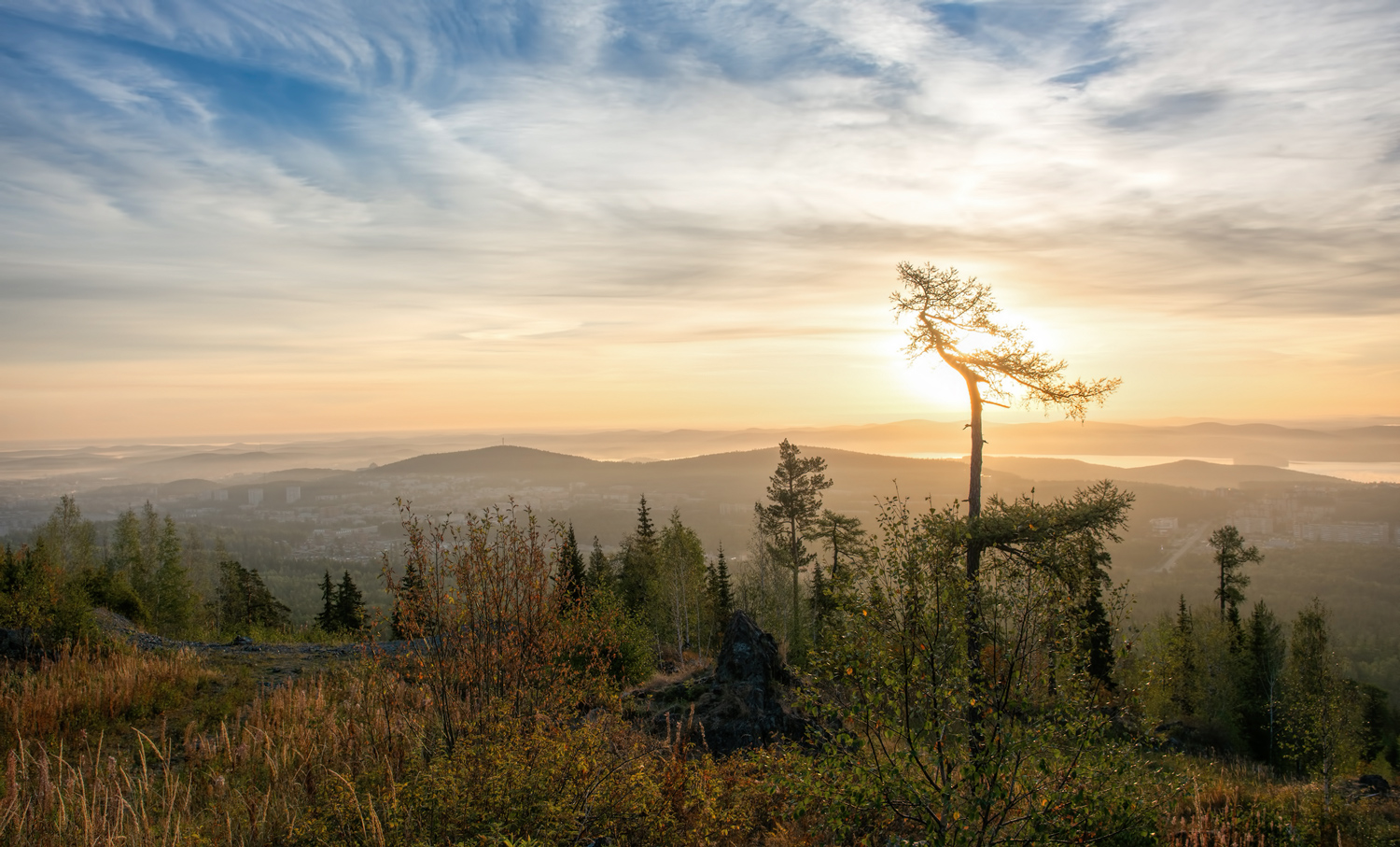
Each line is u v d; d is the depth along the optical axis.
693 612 39.72
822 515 34.81
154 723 11.30
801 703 7.02
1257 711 34.44
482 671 8.90
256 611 46.16
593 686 10.13
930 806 6.25
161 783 8.95
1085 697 6.27
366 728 9.69
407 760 8.41
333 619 43.03
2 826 7.02
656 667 19.11
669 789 7.96
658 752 8.91
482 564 9.20
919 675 6.45
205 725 11.29
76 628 15.59
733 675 12.59
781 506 37.12
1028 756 6.05
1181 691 36.34
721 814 7.68
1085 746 6.03
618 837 6.98
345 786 7.24
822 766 6.58
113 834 7.17
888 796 6.19
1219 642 37.47
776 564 39.03
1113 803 5.93
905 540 6.81
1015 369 14.25
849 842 7.48
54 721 10.52
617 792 7.18
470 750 7.22
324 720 10.47
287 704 11.65
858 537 33.53
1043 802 5.96
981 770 5.89
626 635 15.88
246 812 7.85
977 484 14.56
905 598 6.61
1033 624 6.35
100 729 10.73
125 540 46.25
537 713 8.20
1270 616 38.94
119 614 21.67
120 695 11.71
